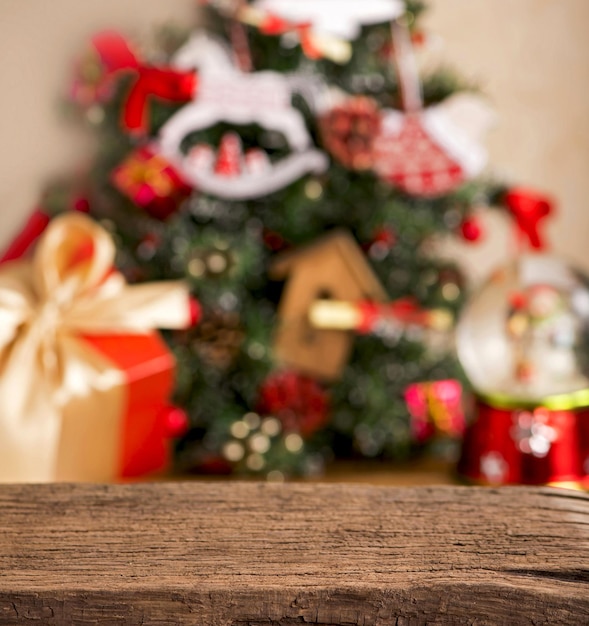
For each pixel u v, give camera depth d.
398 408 1.16
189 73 1.11
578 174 1.36
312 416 1.14
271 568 0.47
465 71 1.33
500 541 0.51
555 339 1.05
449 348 1.21
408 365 1.18
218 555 0.49
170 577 0.46
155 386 1.00
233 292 1.13
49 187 1.23
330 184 1.16
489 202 1.19
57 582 0.46
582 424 1.06
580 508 0.55
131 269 1.13
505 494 0.57
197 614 0.45
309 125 1.15
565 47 1.34
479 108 1.14
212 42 1.13
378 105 1.17
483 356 1.07
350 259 1.13
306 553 0.49
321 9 1.12
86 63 1.19
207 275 1.11
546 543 0.50
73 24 1.25
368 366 1.17
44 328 0.98
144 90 1.11
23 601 0.45
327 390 1.17
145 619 0.45
